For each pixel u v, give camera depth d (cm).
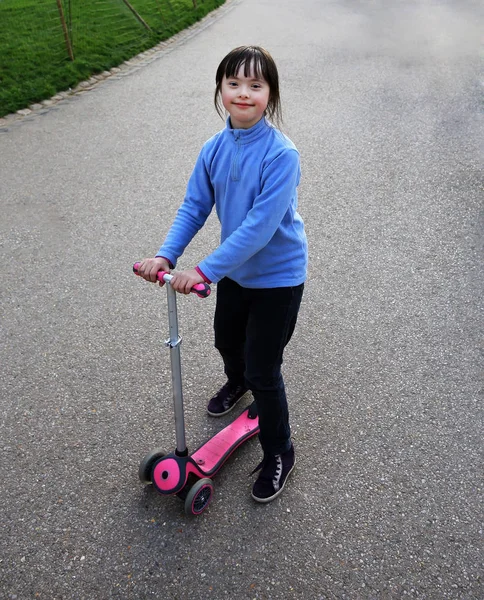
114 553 222
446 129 617
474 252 409
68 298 371
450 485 248
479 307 356
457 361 315
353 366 313
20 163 561
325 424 279
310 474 254
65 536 229
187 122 656
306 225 446
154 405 291
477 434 272
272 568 217
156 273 205
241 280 220
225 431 266
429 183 506
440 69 822
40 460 261
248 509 239
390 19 1177
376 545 224
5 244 428
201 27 1130
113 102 725
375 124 635
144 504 241
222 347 259
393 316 350
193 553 222
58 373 310
